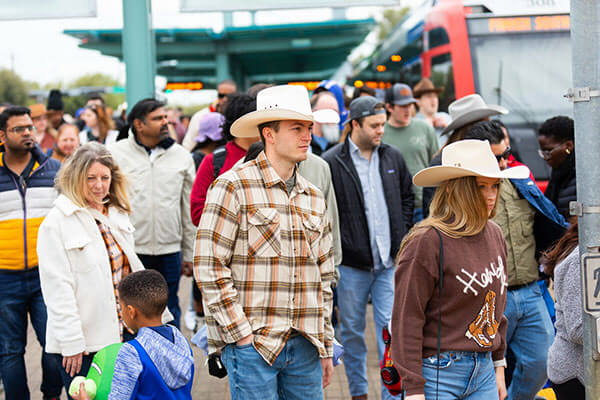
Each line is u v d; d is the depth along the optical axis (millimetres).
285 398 3471
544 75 10539
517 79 10531
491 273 3135
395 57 15172
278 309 3277
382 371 3363
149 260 5582
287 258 3291
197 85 23953
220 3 7137
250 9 7195
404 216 5312
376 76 18438
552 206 4332
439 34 11070
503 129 4328
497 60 10562
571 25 2791
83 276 3930
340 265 5113
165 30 25266
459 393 3135
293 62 36375
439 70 11133
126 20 7852
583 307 2807
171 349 3260
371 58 19547
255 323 3262
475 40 10609
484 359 3166
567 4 10648
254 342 3234
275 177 3314
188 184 5742
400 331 3117
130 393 3111
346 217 5090
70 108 39656
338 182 5133
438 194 3260
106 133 9508
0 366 4852
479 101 5387
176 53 27656
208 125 6074
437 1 11305
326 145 6656
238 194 3273
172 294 5711
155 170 5586
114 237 4109
